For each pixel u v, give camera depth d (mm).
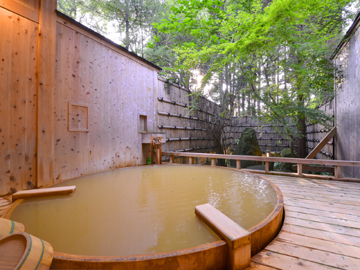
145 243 1595
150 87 6348
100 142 4625
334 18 6285
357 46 5223
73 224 1954
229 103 10414
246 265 1426
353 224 2129
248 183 3523
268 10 4926
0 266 1137
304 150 8156
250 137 9523
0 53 2916
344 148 6238
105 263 1265
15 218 2096
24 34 3154
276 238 1845
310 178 4316
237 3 6977
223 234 1503
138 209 2326
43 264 1222
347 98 5984
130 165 5562
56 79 3658
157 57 10172
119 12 10297
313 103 11336
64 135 3816
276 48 7348
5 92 2973
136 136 5773
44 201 2600
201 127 9695
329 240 1804
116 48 5031
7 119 2992
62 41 3760
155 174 4293
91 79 4379
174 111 7688
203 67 10211
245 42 5395
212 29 5926
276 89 7859
